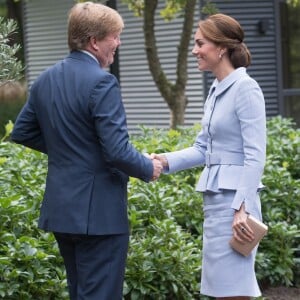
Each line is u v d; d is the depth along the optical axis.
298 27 33.62
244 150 10.35
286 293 15.01
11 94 56.12
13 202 12.33
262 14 32.91
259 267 14.73
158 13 34.00
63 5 39.22
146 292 12.51
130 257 12.52
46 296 11.95
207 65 10.67
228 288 10.59
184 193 14.75
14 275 11.48
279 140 17.50
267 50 33.09
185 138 17.64
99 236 9.74
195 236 14.48
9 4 59.72
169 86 24.67
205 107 10.96
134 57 35.62
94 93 9.62
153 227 13.18
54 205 9.79
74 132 9.73
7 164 14.30
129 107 36.25
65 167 9.79
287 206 15.71
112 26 9.91
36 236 12.61
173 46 33.59
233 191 10.49
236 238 10.41
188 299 12.98
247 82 10.41
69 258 10.21
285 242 15.00
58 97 9.84
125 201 9.97
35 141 10.41
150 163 9.78
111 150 9.49
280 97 33.34
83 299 9.88
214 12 25.22
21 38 50.28
